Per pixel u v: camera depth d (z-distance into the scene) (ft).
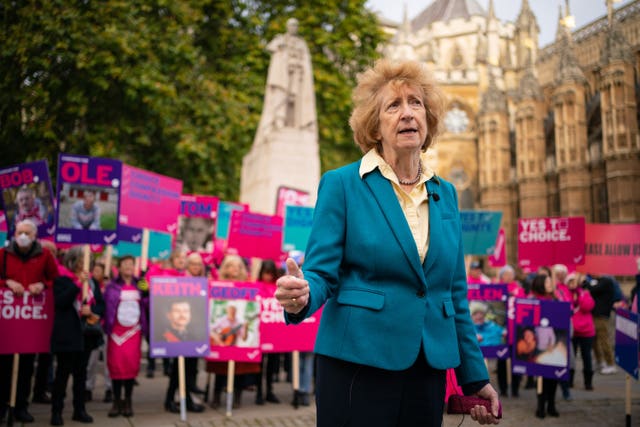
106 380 24.35
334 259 5.93
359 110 6.72
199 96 56.39
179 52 54.34
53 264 20.10
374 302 5.73
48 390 26.61
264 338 22.95
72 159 20.20
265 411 22.36
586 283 33.60
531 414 22.58
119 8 50.65
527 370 22.26
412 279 5.86
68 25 48.21
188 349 21.02
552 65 177.47
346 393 5.68
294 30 41.37
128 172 25.93
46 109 51.83
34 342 19.20
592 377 31.19
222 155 59.21
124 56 50.26
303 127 40.11
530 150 164.35
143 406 23.15
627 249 28.99
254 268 30.14
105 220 20.36
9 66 48.96
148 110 53.47
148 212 26.61
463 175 185.98
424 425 5.76
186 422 20.17
